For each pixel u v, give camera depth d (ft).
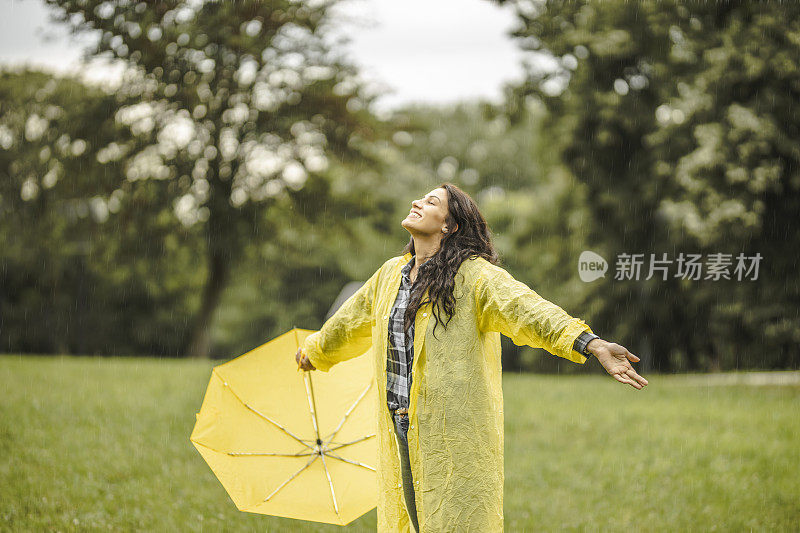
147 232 94.89
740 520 21.45
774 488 24.88
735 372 72.43
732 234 60.03
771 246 61.52
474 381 10.64
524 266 120.37
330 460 14.33
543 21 72.74
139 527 19.12
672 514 22.26
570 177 95.71
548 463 29.14
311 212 99.40
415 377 10.73
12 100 97.40
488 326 10.93
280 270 115.03
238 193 97.66
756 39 56.24
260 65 93.25
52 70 98.07
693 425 36.42
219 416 14.14
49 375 42.68
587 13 72.59
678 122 70.44
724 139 56.75
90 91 92.73
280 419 14.46
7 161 100.01
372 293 12.23
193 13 89.92
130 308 140.87
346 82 95.71
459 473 10.47
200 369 50.37
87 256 122.21
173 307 142.31
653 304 90.94
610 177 88.33
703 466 28.37
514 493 24.80
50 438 27.14
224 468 13.70
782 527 20.83
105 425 30.01
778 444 31.76
